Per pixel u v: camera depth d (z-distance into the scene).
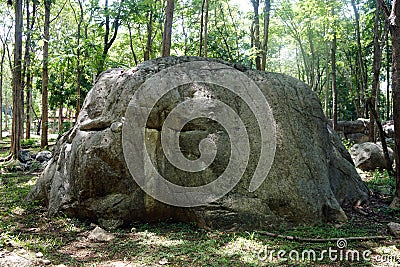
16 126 15.08
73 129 7.23
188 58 7.12
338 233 5.67
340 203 7.42
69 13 22.12
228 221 5.85
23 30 16.52
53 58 15.55
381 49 16.50
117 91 6.68
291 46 26.52
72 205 6.46
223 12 21.14
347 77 27.20
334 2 14.52
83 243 5.40
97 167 6.20
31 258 4.59
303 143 6.64
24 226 6.15
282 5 17.66
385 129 19.11
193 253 4.87
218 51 20.94
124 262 4.61
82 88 21.36
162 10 16.98
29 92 24.45
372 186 9.27
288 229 5.92
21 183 10.44
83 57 16.03
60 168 7.16
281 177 6.22
